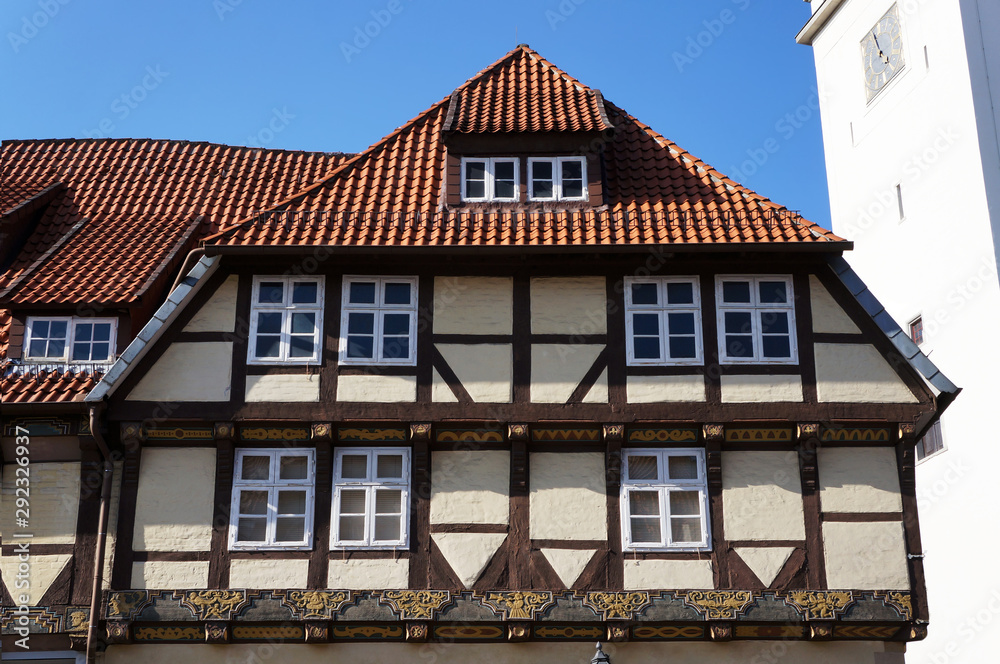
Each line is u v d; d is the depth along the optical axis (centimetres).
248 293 1556
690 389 1520
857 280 1552
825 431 1508
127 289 1591
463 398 1513
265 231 1577
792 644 1455
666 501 1490
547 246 1541
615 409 1509
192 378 1514
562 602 1441
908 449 1500
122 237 1752
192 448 1500
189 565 1454
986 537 2211
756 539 1474
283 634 1436
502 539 1470
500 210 1664
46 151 2039
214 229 1838
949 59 2472
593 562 1462
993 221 2300
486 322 1549
